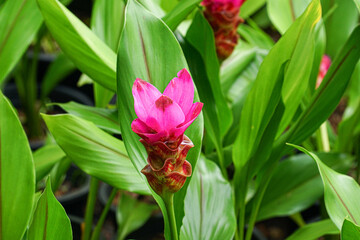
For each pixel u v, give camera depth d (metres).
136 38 0.94
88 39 1.04
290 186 1.30
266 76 1.03
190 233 1.05
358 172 1.41
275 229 1.96
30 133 2.31
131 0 0.95
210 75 1.16
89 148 1.05
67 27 1.04
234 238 1.24
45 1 1.00
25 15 1.22
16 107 2.58
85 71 1.10
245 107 1.06
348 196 0.95
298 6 1.40
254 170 1.11
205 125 1.15
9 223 0.90
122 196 1.72
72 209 1.95
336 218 0.93
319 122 1.10
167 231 0.94
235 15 1.16
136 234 1.75
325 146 1.41
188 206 1.08
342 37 1.57
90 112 1.14
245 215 1.26
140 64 0.94
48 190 0.87
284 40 1.01
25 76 2.17
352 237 0.86
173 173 0.83
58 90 2.59
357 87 1.52
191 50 1.17
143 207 1.69
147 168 0.84
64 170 1.30
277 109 1.05
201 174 1.11
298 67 1.08
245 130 1.08
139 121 0.79
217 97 1.18
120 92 0.92
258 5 1.59
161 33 0.96
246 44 1.57
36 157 1.25
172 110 0.78
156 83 0.94
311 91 1.28
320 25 1.29
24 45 1.20
